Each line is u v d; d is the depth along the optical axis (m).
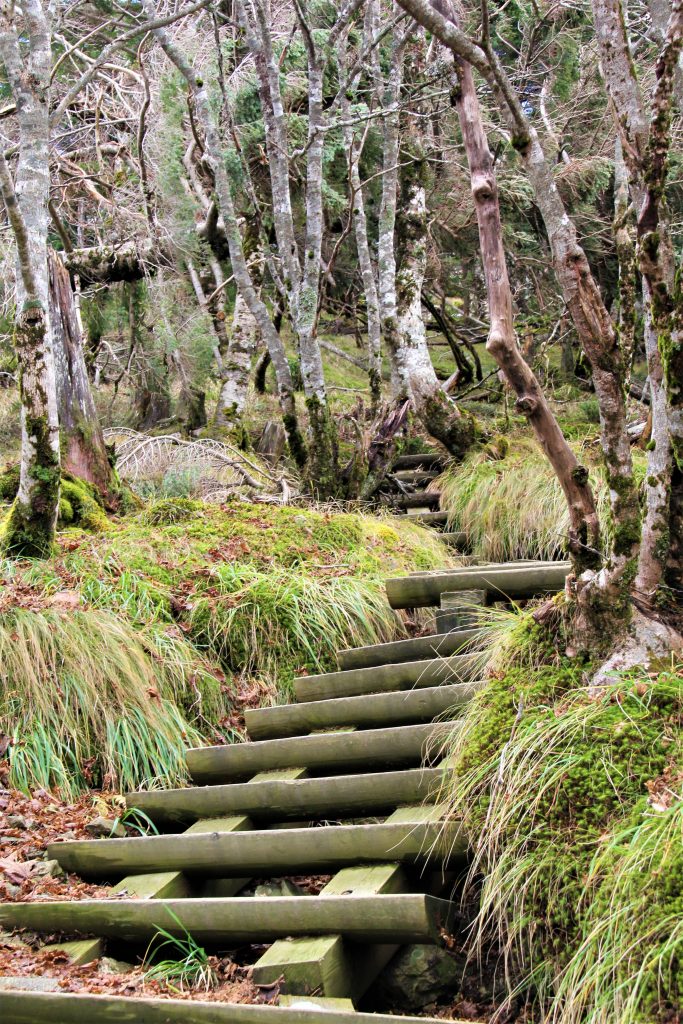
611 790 2.66
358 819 3.77
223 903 2.87
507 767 2.86
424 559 5.77
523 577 4.36
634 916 2.32
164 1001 2.46
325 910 2.72
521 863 2.66
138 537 5.47
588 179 10.72
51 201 9.17
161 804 3.71
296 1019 2.35
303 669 4.63
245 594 4.87
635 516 2.95
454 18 3.31
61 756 3.89
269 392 10.41
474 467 7.00
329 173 10.73
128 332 11.23
